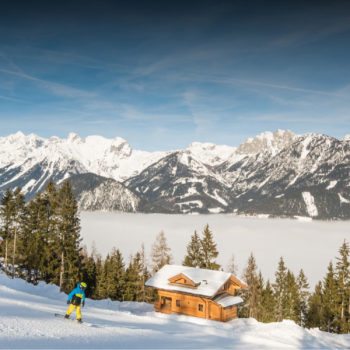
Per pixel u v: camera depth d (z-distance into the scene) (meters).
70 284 65.50
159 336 21.66
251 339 28.22
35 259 65.25
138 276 87.56
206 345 20.66
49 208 69.75
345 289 80.38
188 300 58.81
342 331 78.56
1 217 71.88
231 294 62.28
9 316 18.58
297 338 40.16
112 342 16.59
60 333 16.44
